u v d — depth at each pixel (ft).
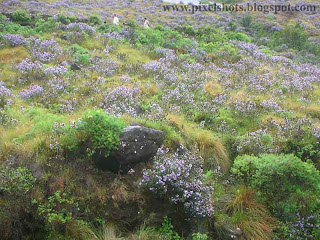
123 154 17.83
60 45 48.65
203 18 105.09
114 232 16.30
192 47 59.06
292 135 25.27
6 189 16.16
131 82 36.91
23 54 42.50
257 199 19.25
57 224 15.81
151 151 19.13
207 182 19.21
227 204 18.81
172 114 25.99
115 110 25.32
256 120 28.48
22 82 34.55
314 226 18.61
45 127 19.97
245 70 46.14
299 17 115.03
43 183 17.01
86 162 18.20
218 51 57.77
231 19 107.24
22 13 62.03
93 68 40.63
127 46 53.78
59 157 18.07
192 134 23.13
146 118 22.80
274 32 90.74
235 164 21.09
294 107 33.24
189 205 16.71
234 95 34.17
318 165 23.68
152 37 59.31
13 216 15.56
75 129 18.51
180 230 17.24
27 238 15.74
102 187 17.37
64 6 91.40
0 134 20.31
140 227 16.67
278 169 18.72
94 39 53.98
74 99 29.30
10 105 27.96
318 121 30.63
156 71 40.65
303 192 18.72
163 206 17.37
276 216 18.90
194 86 35.78
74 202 16.61
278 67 51.49
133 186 17.61
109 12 98.94
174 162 17.33
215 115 28.73
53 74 36.32
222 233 17.34
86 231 15.99
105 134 17.87
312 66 58.80
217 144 22.71
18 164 17.69
